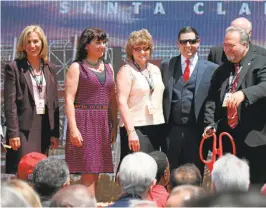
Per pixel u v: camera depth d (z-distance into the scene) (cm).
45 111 689
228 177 416
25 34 681
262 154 646
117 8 929
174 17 920
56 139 700
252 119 641
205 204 263
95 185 684
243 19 709
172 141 676
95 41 660
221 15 913
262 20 904
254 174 646
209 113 655
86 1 933
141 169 437
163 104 683
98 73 667
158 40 923
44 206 425
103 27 930
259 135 640
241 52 637
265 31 902
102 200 815
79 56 672
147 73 675
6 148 695
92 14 933
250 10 908
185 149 672
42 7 939
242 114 642
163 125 685
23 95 682
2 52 938
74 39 934
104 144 670
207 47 916
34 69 689
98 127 666
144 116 667
